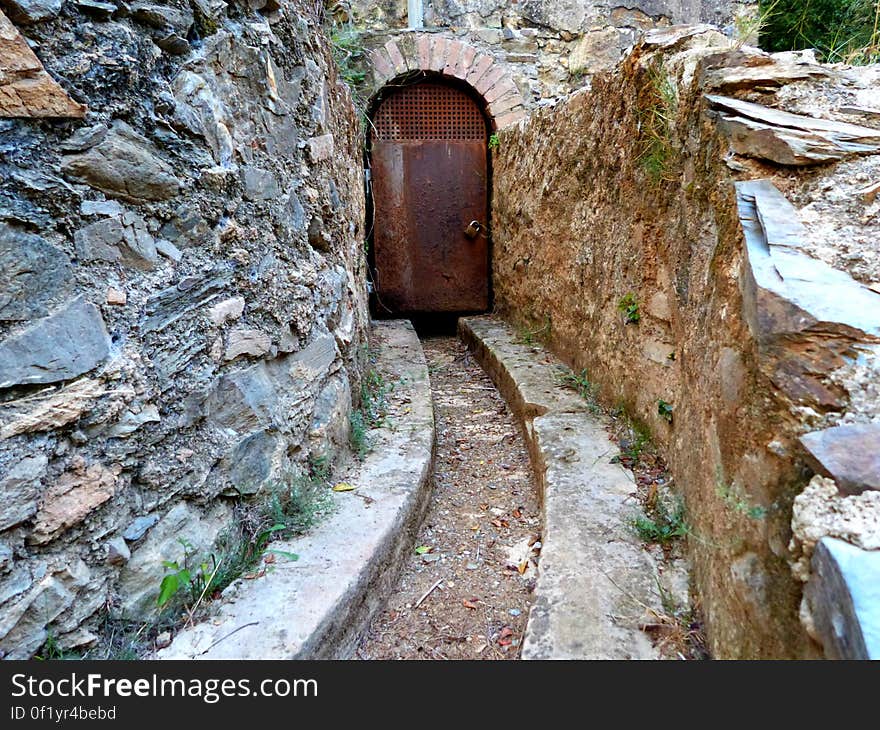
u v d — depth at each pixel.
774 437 1.05
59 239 1.22
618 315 2.68
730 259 1.42
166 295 1.46
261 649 1.32
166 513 1.46
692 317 1.77
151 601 1.38
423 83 5.64
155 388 1.42
